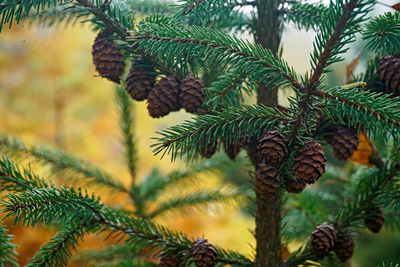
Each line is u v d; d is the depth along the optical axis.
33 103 2.42
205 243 0.80
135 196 0.98
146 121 2.30
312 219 0.92
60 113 2.43
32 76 2.41
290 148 0.75
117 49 0.80
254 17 0.85
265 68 0.75
